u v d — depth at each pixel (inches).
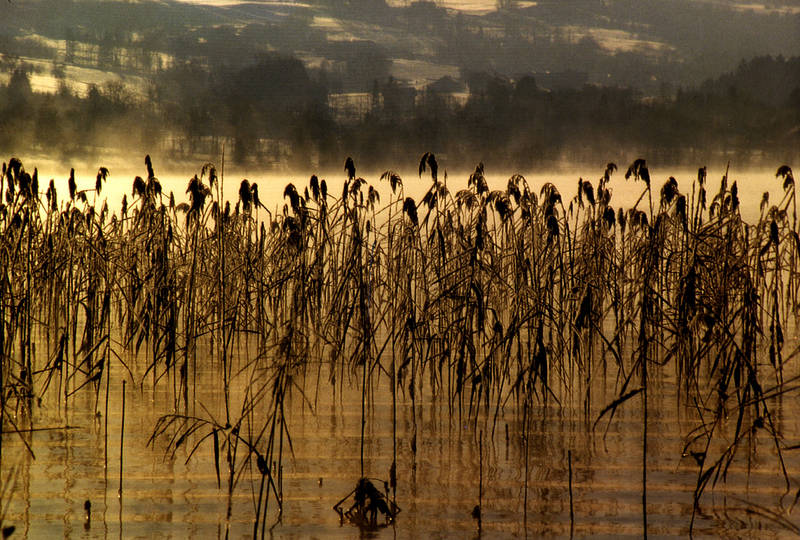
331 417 1409.9
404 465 1189.7
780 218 1455.5
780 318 2063.2
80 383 1577.3
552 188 1558.8
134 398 1498.5
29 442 1248.8
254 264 1740.9
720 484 1113.4
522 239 1551.4
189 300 1585.9
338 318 1616.6
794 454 1221.7
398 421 1393.9
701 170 1488.7
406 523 1001.5
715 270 1460.4
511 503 1056.8
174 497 1064.2
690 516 1014.4
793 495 1074.7
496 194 1540.4
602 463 1194.0
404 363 1386.6
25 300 1528.1
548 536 966.4
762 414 1397.6
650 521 999.6
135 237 1707.7
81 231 1691.7
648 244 1482.5
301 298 1711.4
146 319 1678.2
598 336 1849.2
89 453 1211.2
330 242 1844.2
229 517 1010.7
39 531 960.3
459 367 1360.7
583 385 1594.5
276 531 976.3
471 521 1003.9
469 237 1587.1
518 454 1234.6
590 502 1058.1
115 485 1097.4
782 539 951.0
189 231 1847.9
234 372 1684.3
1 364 1256.8
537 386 1585.9
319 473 1155.9
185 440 1277.1
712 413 1414.9
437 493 1090.1
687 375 1450.5
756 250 1510.8
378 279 1711.4
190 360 1769.2
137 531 965.2
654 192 5413.4
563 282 1627.7
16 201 1518.2
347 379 1652.3
